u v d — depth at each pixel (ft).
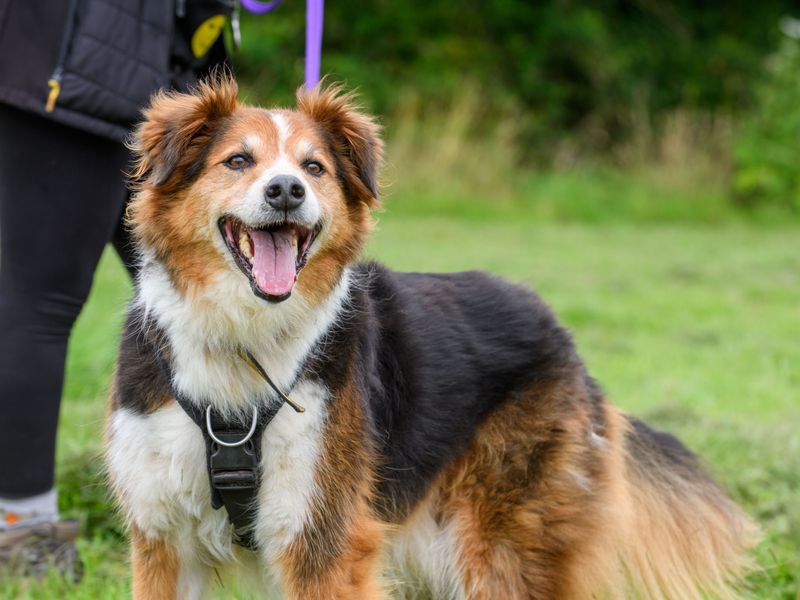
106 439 13.07
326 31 71.82
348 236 13.34
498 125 68.33
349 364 12.93
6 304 15.21
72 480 19.25
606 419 15.75
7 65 14.25
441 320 14.53
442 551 14.65
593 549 15.01
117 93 14.56
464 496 14.51
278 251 12.57
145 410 12.42
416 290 14.82
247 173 12.80
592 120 73.82
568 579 14.75
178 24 15.92
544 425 14.73
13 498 15.80
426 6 74.18
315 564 12.55
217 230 12.55
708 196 66.18
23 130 14.66
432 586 15.03
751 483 20.29
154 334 12.57
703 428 23.29
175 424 12.33
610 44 75.46
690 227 61.72
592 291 39.91
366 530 12.96
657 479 16.38
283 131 13.24
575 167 70.28
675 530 16.24
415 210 61.00
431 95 68.64
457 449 14.29
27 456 15.61
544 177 67.31
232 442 12.19
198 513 12.62
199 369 12.34
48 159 14.78
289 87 68.18
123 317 13.42
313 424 12.44
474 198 63.10
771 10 81.35
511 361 14.76
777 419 24.66
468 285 15.39
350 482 12.75
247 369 12.39
